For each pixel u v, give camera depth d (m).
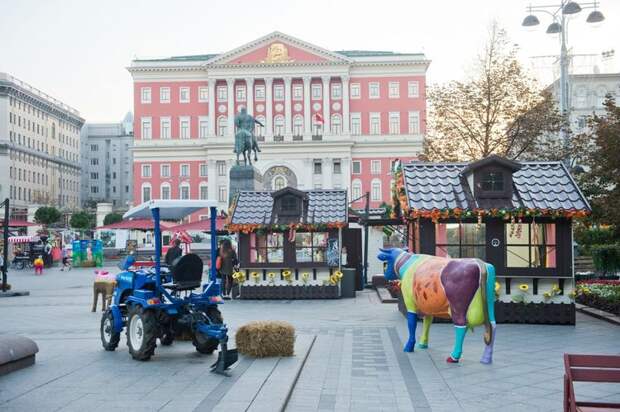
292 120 84.19
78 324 14.59
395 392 7.89
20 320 15.39
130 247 23.69
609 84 65.94
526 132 25.27
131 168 132.75
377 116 83.69
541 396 7.66
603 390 7.90
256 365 9.24
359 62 83.56
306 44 83.06
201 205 10.30
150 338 9.73
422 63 83.06
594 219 14.85
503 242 13.84
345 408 7.22
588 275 21.56
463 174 14.57
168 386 8.05
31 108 98.25
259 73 83.50
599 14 23.84
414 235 15.24
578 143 23.95
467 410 7.11
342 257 21.72
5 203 23.38
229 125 83.38
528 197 13.94
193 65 84.25
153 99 85.25
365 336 12.20
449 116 27.00
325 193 20.00
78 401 7.36
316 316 15.37
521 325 13.60
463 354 10.28
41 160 101.12
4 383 8.33
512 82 26.31
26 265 43.47
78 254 43.34
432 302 9.87
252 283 19.42
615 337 11.98
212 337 9.38
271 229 19.14
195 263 10.14
